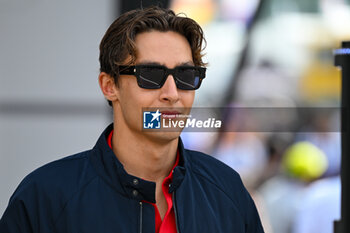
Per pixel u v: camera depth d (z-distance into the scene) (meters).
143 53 5.29
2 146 13.16
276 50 13.08
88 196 5.38
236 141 13.08
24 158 13.20
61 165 5.64
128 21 5.43
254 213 6.25
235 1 13.02
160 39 5.34
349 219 5.22
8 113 13.15
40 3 13.09
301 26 13.12
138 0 13.05
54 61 13.16
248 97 13.07
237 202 6.05
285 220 13.38
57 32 13.13
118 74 5.39
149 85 5.24
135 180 5.35
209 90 13.01
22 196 5.36
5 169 13.19
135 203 5.43
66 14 13.14
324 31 13.12
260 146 13.22
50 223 5.25
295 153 13.26
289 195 13.35
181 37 5.49
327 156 13.31
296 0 13.05
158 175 5.68
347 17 13.09
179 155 5.88
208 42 13.02
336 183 13.34
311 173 13.30
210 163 6.30
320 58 13.16
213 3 12.96
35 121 13.20
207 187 5.98
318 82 13.19
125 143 5.57
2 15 13.05
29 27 13.12
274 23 13.06
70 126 13.22
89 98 13.21
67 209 5.27
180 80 5.32
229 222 5.86
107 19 13.12
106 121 13.24
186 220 5.59
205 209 5.77
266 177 13.26
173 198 5.60
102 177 5.51
